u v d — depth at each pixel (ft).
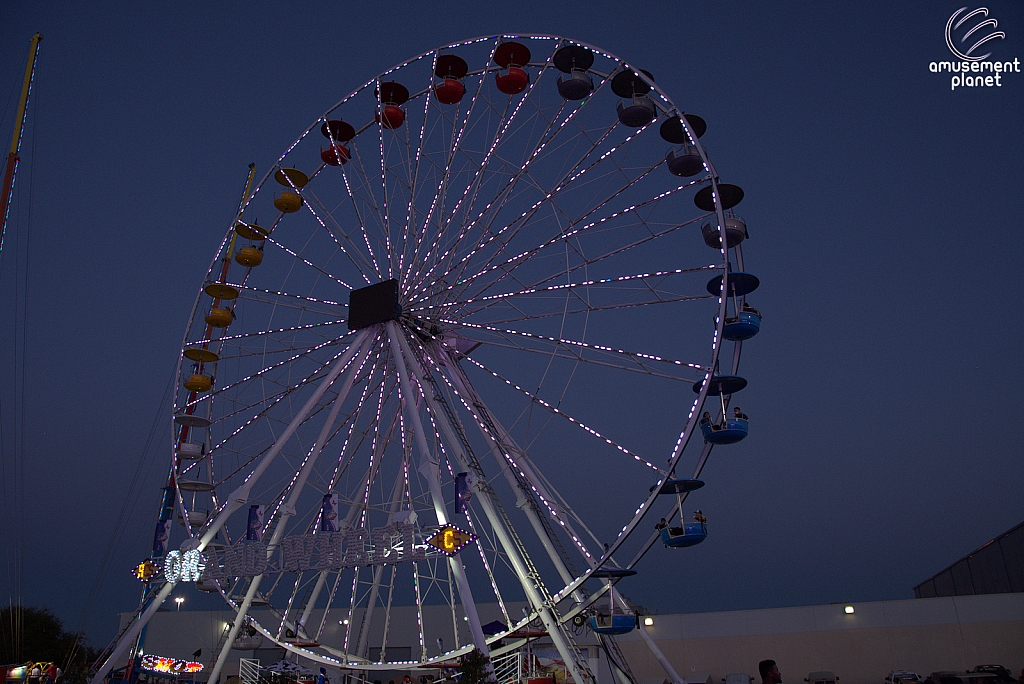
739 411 76.02
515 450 83.71
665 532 73.00
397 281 92.22
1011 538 154.51
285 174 103.81
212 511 92.99
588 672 78.13
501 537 81.10
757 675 135.95
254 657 160.25
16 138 105.91
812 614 138.92
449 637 158.51
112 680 120.67
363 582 93.76
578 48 89.92
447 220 93.91
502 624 91.40
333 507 81.46
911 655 133.08
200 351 98.12
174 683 129.59
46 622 167.43
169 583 87.71
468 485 76.95
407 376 86.07
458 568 73.97
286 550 80.74
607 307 83.71
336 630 159.33
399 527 77.15
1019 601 132.67
